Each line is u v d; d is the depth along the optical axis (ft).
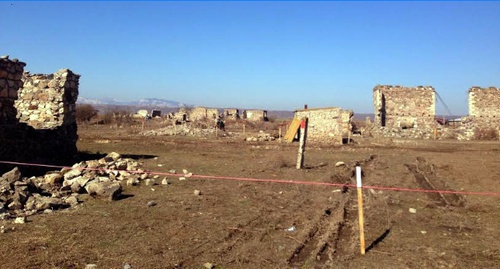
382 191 40.01
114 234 23.77
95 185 33.37
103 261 19.63
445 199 37.27
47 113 59.41
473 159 67.15
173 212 29.40
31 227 24.31
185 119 182.39
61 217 26.84
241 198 35.01
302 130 54.90
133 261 19.76
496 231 26.94
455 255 22.27
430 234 26.20
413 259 21.57
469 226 28.09
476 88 139.54
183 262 20.08
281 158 59.93
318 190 39.68
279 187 40.47
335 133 100.89
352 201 35.68
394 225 28.14
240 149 82.33
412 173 52.75
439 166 58.95
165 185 39.32
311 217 29.55
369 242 24.38
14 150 45.09
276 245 23.26
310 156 71.67
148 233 24.32
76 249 21.04
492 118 139.44
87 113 178.40
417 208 33.30
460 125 144.36
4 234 22.72
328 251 22.72
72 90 62.69
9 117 45.27
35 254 20.01
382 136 124.06
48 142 53.72
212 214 29.40
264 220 28.40
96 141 94.53
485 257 22.09
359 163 61.52
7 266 18.39
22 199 29.04
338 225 27.37
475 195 38.68
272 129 164.04
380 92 140.56
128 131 132.26
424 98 142.92
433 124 142.51
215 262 20.31
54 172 41.14
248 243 23.39
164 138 107.76
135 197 33.63
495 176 49.65
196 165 56.03
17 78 46.44
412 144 99.40
